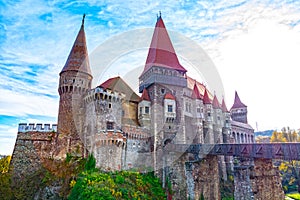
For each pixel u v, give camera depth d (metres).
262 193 17.50
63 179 25.92
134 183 22.33
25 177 28.09
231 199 30.36
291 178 44.62
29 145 30.53
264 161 18.28
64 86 31.25
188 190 25.11
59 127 30.67
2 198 26.05
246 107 66.69
